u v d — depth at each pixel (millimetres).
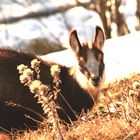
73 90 12133
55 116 9602
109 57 15289
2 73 11750
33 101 11719
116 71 14461
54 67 9992
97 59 12125
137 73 14055
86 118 11086
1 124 11781
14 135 11398
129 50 15617
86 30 22562
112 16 20969
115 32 20984
